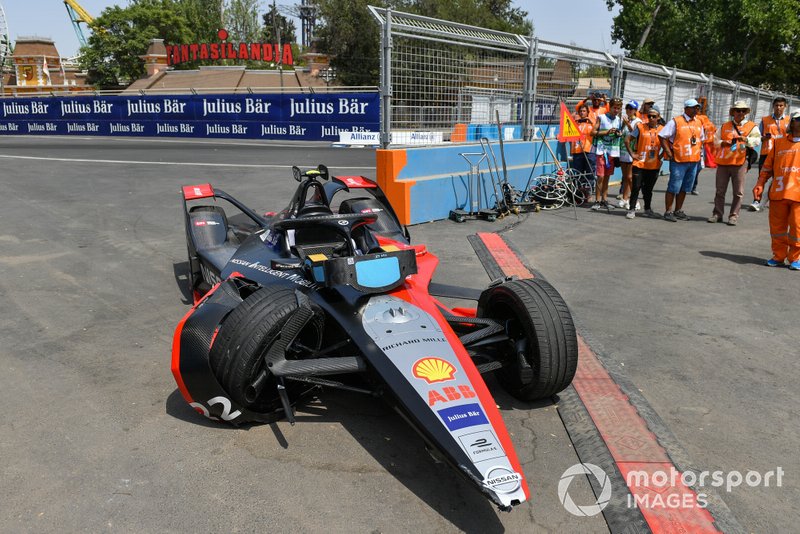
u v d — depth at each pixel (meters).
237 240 6.23
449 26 9.79
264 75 45.56
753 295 6.43
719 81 19.81
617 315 5.79
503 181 11.13
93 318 5.52
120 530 2.83
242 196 12.00
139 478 3.23
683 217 10.60
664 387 4.36
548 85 12.91
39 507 2.98
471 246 8.39
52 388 4.19
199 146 23.45
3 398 4.04
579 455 3.51
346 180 5.86
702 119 13.37
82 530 2.83
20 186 13.02
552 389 3.80
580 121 12.01
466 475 2.69
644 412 3.95
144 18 57.34
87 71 57.03
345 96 25.03
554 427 3.81
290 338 3.45
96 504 3.01
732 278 7.03
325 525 2.89
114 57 56.97
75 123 30.30
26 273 6.83
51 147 22.73
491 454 2.73
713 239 9.03
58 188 12.81
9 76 56.50
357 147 23.66
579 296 6.33
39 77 54.12
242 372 3.34
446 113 10.37
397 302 3.74
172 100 28.20
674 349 5.02
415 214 9.63
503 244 8.50
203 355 3.47
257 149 22.22
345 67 46.97
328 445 3.57
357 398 4.13
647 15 31.48
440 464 3.40
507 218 10.48
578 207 11.70
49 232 8.84
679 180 10.26
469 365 3.33
